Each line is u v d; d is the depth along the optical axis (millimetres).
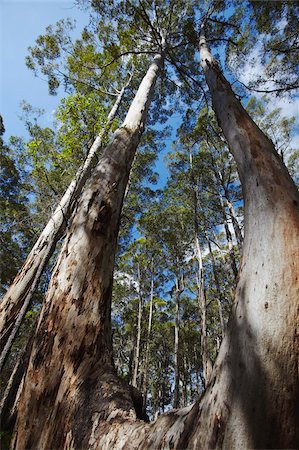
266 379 1005
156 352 20625
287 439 921
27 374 2225
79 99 5164
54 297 2545
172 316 19750
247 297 1267
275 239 1368
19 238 12938
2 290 13203
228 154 13016
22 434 1944
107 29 10508
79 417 1798
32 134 8266
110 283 2840
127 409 1753
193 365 21812
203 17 9477
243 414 988
